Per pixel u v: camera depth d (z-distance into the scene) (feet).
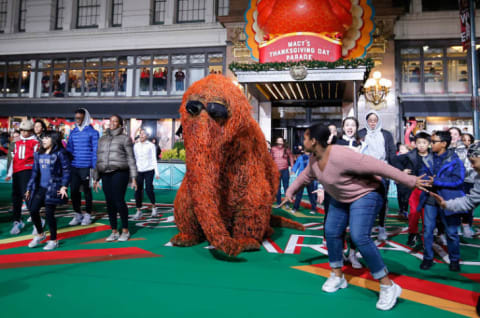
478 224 20.62
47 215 13.50
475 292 9.18
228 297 8.63
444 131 11.85
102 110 56.08
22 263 11.52
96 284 9.50
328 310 7.90
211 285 9.50
